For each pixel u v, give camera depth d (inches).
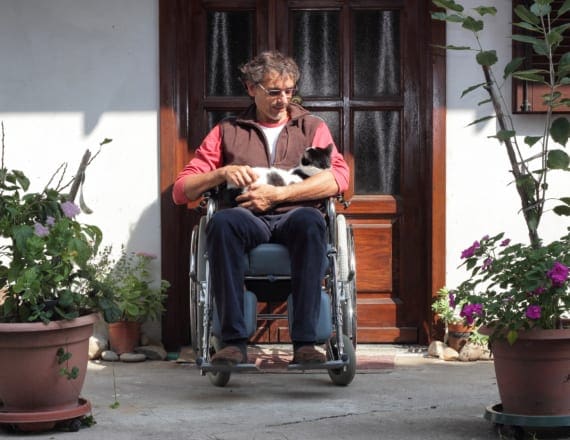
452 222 237.9
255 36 243.6
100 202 239.1
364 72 244.4
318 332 183.2
